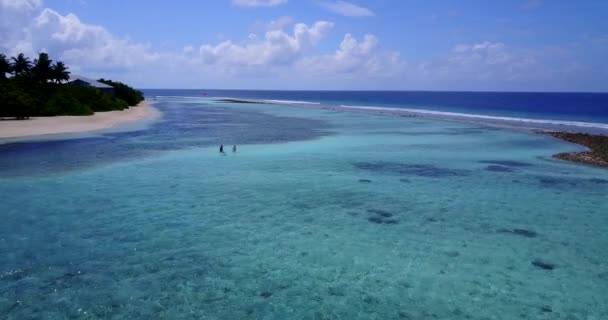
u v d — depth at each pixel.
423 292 9.61
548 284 10.05
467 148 30.77
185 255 11.44
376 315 8.62
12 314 8.30
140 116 56.50
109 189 17.98
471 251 11.99
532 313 8.73
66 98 52.25
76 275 10.07
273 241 12.58
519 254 11.80
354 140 34.88
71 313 8.39
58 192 17.34
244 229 13.55
